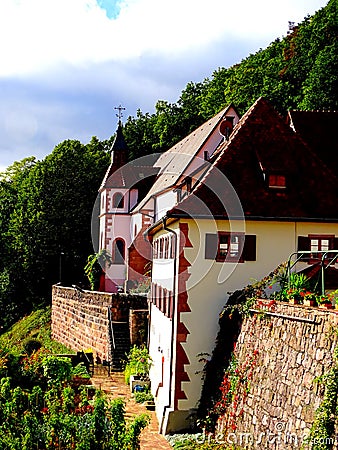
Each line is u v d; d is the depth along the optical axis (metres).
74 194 62.91
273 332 15.59
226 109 34.25
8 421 13.28
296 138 23.72
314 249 21.72
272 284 18.98
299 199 22.05
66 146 64.88
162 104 71.38
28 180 65.69
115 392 27.92
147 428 21.91
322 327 12.67
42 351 31.05
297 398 13.06
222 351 19.95
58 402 14.86
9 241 66.69
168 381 21.84
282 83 50.94
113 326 37.19
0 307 63.66
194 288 21.09
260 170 22.47
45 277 62.25
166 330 23.19
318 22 49.97
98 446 12.61
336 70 44.06
